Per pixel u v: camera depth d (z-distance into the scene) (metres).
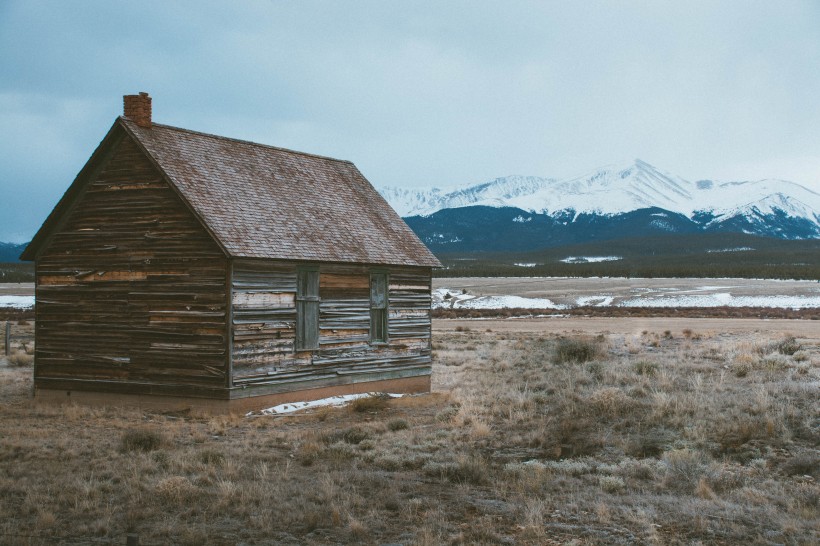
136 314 21.88
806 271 136.88
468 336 49.22
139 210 21.98
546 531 10.21
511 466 13.52
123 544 9.73
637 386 19.73
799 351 26.45
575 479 12.77
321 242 23.62
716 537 9.89
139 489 12.28
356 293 24.59
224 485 12.20
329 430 17.58
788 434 14.55
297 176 26.39
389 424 18.25
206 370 20.70
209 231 20.44
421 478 13.25
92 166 22.56
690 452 13.68
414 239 28.05
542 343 40.31
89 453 15.28
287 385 22.11
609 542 9.75
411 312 26.72
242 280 20.88
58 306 23.08
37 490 12.18
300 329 22.64
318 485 12.54
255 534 10.23
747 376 21.31
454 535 10.01
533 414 18.28
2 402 22.78
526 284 120.44
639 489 12.20
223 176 23.25
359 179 29.61
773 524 10.29
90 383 22.44
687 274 144.75
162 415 20.69
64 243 23.09
